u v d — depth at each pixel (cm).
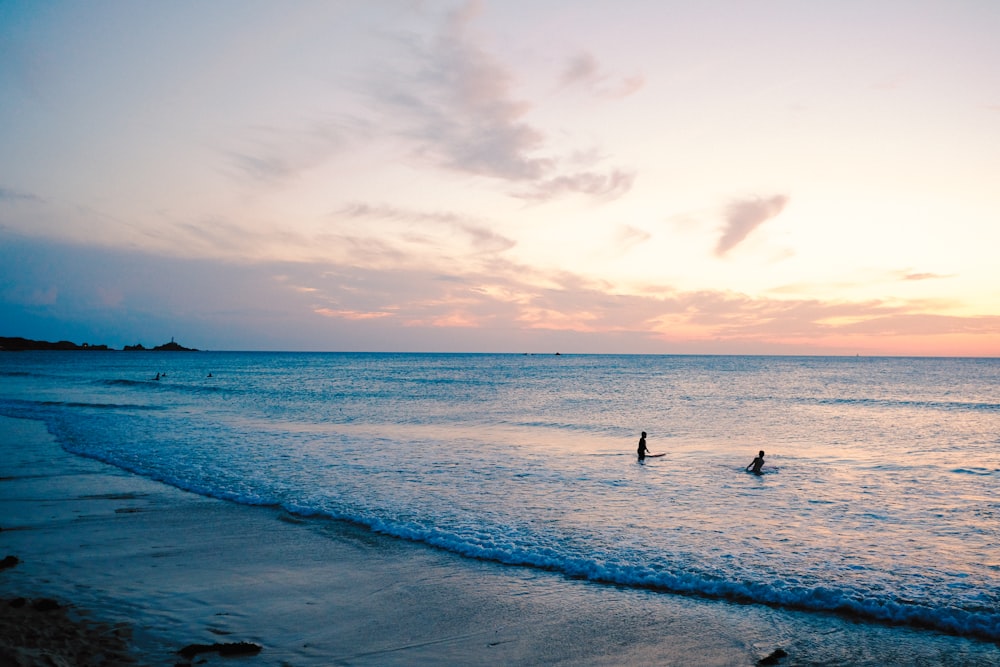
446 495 1520
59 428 2748
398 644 735
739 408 4281
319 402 4484
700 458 2144
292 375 9325
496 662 694
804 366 16362
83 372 9381
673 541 1156
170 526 1234
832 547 1128
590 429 3002
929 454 2278
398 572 990
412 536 1175
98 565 994
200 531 1201
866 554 1090
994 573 995
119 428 2777
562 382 7938
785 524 1284
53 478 1684
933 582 952
